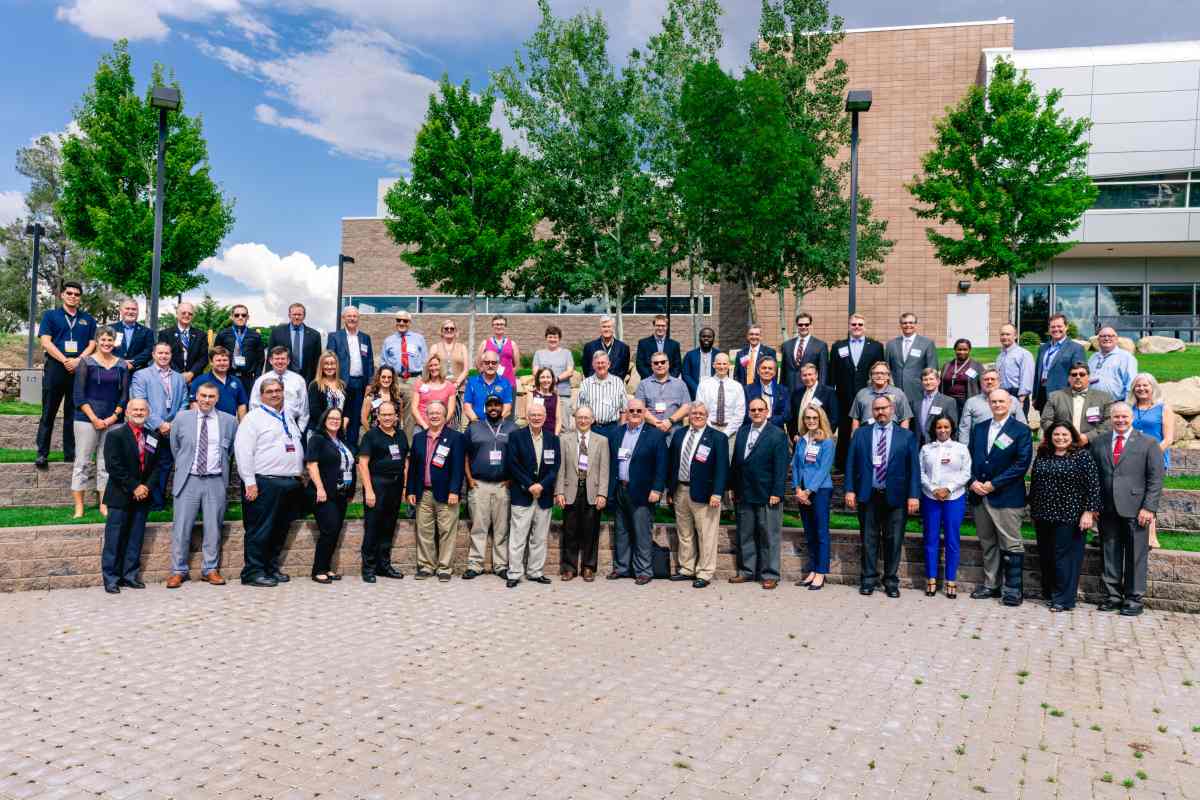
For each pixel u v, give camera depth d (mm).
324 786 4152
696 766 4441
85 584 8352
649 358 10555
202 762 4418
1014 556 8141
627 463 9102
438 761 4465
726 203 19766
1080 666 6207
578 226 23891
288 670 5934
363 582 8859
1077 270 34031
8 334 36719
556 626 7195
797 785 4238
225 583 8586
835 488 10758
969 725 5070
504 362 11109
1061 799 4133
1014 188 22766
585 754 4574
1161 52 30984
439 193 23500
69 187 22234
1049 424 8984
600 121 22594
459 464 9016
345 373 10484
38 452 10133
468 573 9125
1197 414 12289
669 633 7008
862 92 12984
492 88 23906
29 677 5723
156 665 6000
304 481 8891
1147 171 30875
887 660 6316
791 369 10477
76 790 4078
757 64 23844
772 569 8875
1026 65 32000
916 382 10055
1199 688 5730
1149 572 7957
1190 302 33156
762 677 5902
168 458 9578
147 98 22828
